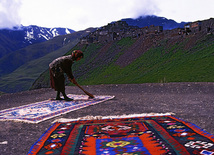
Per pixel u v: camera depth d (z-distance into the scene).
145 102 7.55
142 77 57.62
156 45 89.19
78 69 118.25
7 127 4.63
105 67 103.94
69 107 6.72
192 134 3.39
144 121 4.51
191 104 6.87
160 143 3.05
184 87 12.00
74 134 3.72
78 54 7.96
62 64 7.97
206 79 26.11
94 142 3.25
